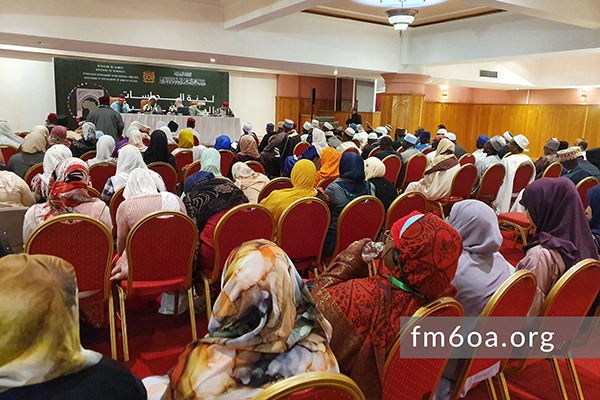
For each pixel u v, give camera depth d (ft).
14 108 38.58
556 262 6.64
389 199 12.04
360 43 33.50
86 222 7.00
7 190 9.54
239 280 3.63
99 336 8.77
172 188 15.37
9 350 2.71
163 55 29.48
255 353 3.63
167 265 8.04
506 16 28.53
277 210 9.91
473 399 7.19
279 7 21.85
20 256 3.00
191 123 30.12
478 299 6.05
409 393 4.90
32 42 25.25
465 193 16.61
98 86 40.75
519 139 17.78
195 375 3.59
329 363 3.85
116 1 24.68
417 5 27.61
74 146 19.04
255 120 51.11
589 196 8.32
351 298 4.84
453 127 49.49
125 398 3.11
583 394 7.42
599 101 41.22
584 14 21.80
